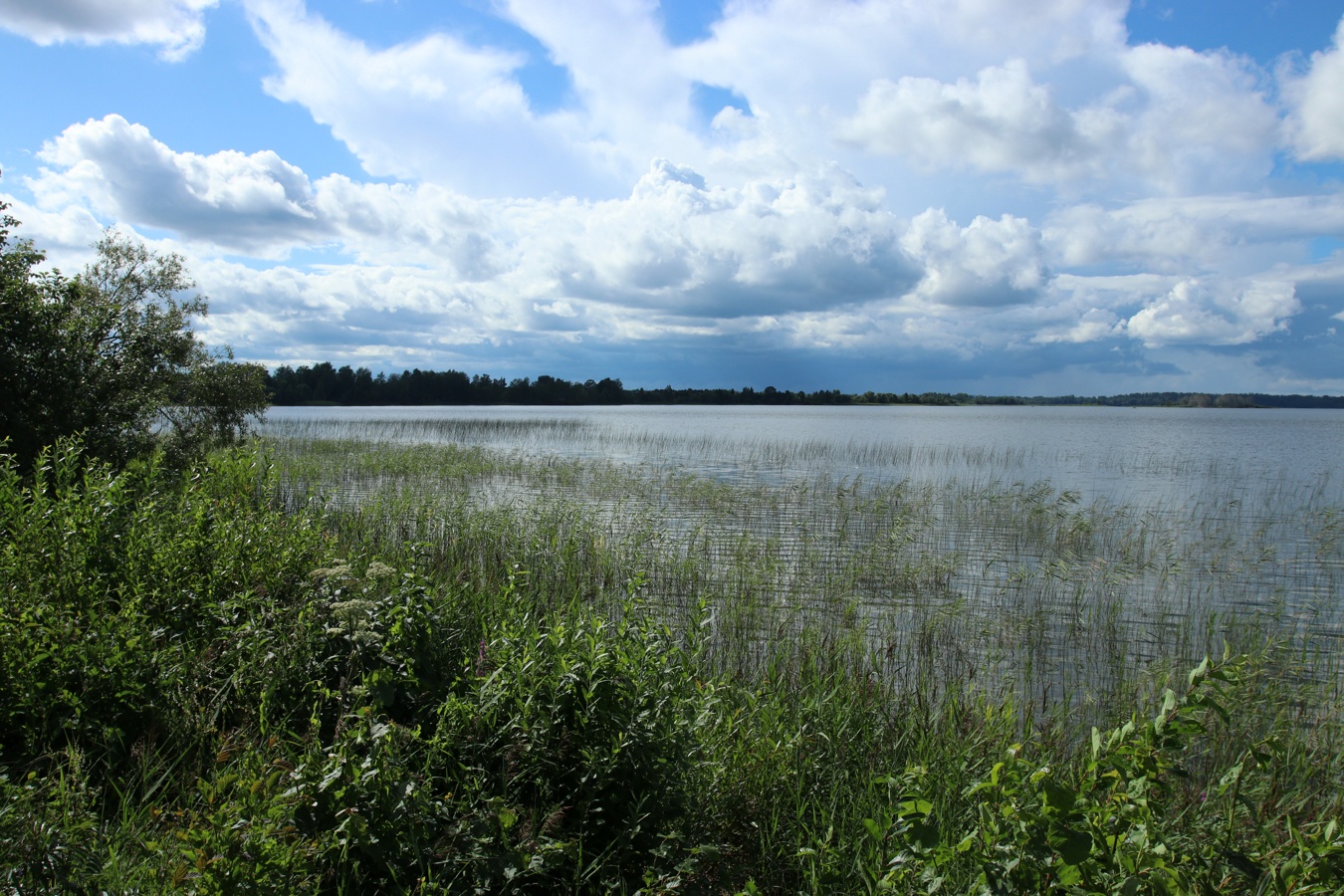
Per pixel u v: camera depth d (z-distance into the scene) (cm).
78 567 595
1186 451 3794
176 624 582
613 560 1142
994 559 1287
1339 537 1455
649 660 479
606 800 411
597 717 430
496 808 384
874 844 417
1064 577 1116
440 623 566
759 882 428
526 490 2009
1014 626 906
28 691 448
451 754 428
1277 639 849
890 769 509
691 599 957
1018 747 333
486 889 349
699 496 1875
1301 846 302
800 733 534
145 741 451
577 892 368
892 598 1044
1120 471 2769
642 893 369
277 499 1465
